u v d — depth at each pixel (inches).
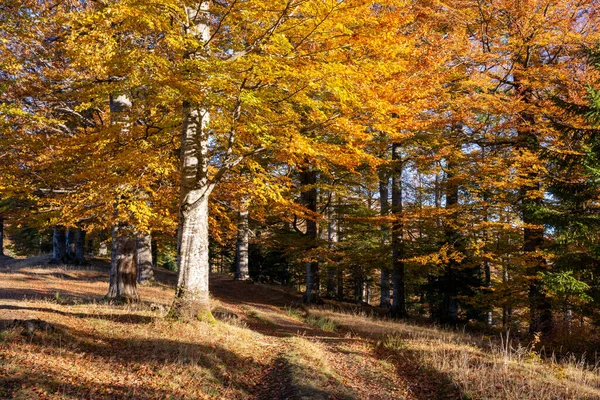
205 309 351.3
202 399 207.9
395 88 343.0
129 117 349.1
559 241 424.2
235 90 268.7
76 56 296.5
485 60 458.9
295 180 775.1
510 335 582.2
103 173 343.9
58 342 251.1
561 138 430.9
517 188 499.8
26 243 1697.8
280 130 312.7
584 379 274.5
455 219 546.0
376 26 277.3
